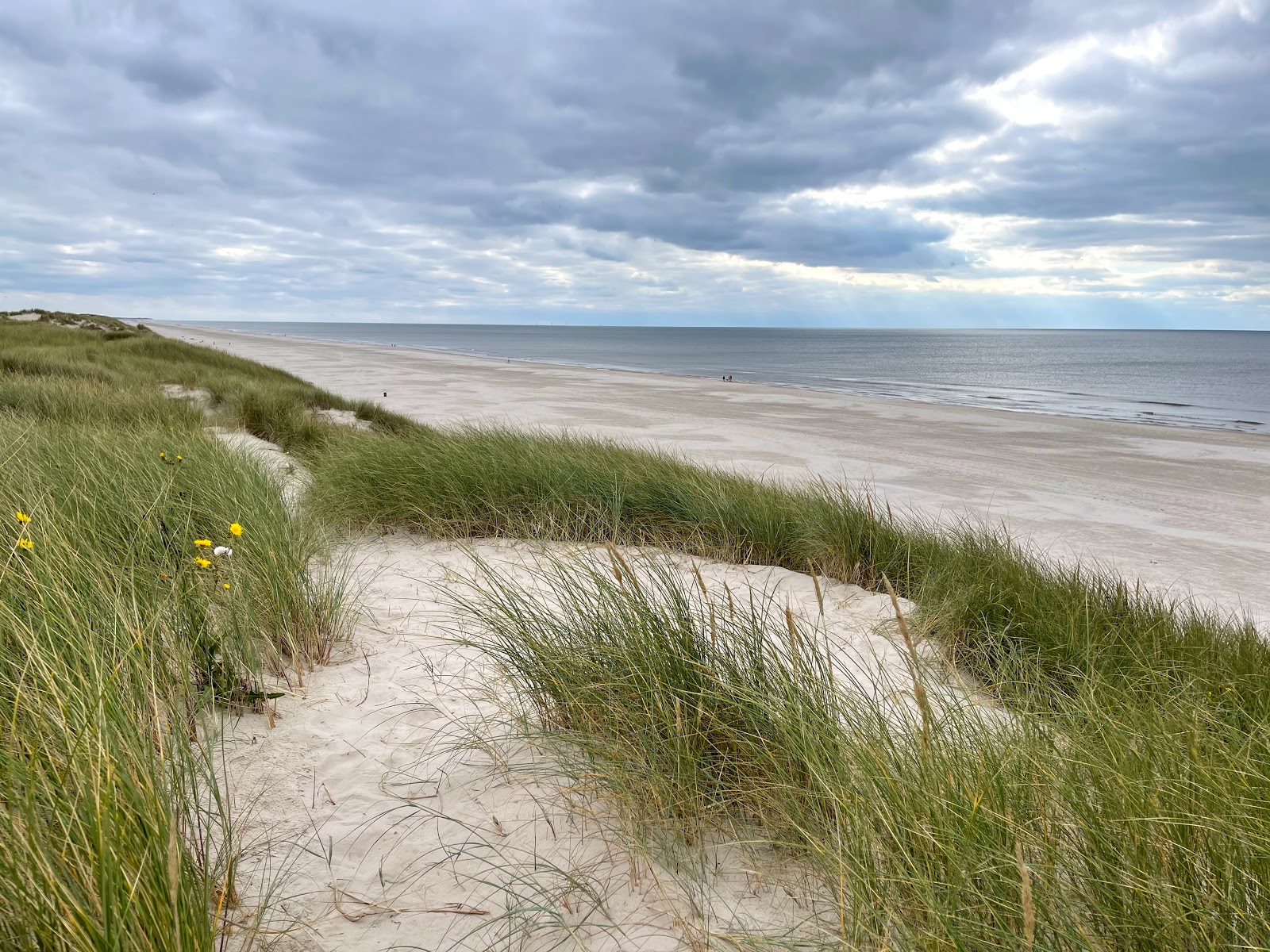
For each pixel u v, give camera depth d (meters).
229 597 3.10
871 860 1.70
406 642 3.58
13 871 1.33
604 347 95.81
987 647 3.95
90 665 1.96
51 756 1.69
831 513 5.81
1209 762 2.14
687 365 52.91
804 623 4.14
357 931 1.76
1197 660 4.05
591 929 1.79
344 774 2.43
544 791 2.34
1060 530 8.85
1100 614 4.43
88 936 1.30
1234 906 1.56
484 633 3.53
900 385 35.78
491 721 2.77
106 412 8.88
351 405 16.64
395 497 6.00
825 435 16.61
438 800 2.31
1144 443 16.36
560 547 5.41
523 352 73.00
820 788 2.06
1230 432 18.72
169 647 2.55
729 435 16.27
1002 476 12.24
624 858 2.03
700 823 2.13
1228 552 8.05
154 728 1.99
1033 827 1.81
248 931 1.70
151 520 3.54
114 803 1.48
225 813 2.11
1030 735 2.28
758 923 1.79
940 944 1.52
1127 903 1.60
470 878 1.96
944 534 6.22
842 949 1.64
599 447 8.01
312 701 2.91
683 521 6.03
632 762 2.25
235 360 26.86
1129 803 1.84
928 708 2.03
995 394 30.81
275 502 4.74
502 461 6.59
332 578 4.05
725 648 2.66
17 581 2.60
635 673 2.49
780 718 2.21
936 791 1.88
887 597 4.83
